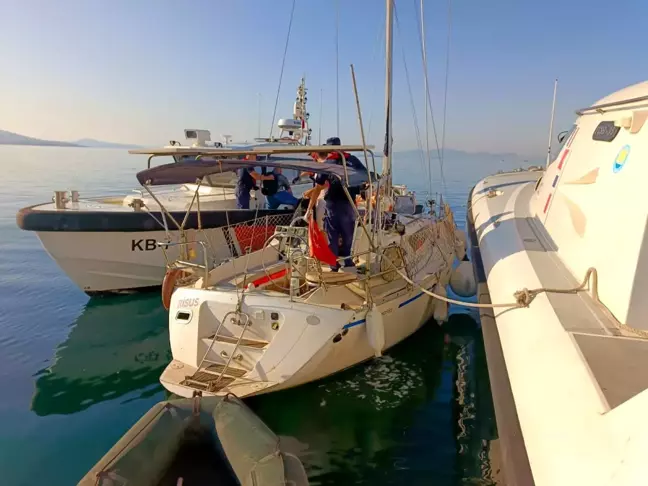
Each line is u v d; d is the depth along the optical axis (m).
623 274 2.81
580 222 3.85
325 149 4.77
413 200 8.90
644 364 2.36
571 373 2.37
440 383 5.59
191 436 3.78
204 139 10.48
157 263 8.62
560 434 2.12
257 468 3.21
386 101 7.86
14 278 9.77
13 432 4.67
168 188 11.12
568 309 3.04
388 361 6.09
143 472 3.31
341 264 5.95
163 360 6.30
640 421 1.74
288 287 5.82
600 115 4.34
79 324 7.45
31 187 25.75
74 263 8.23
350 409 5.05
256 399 4.99
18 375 5.84
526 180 10.38
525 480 2.48
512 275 4.11
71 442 4.52
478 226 7.32
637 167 3.06
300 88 13.29
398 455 4.35
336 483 3.99
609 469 1.72
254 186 8.98
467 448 4.44
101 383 5.68
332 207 5.86
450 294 8.82
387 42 7.68
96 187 24.59
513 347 3.16
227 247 8.73
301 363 4.65
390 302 5.72
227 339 5.05
